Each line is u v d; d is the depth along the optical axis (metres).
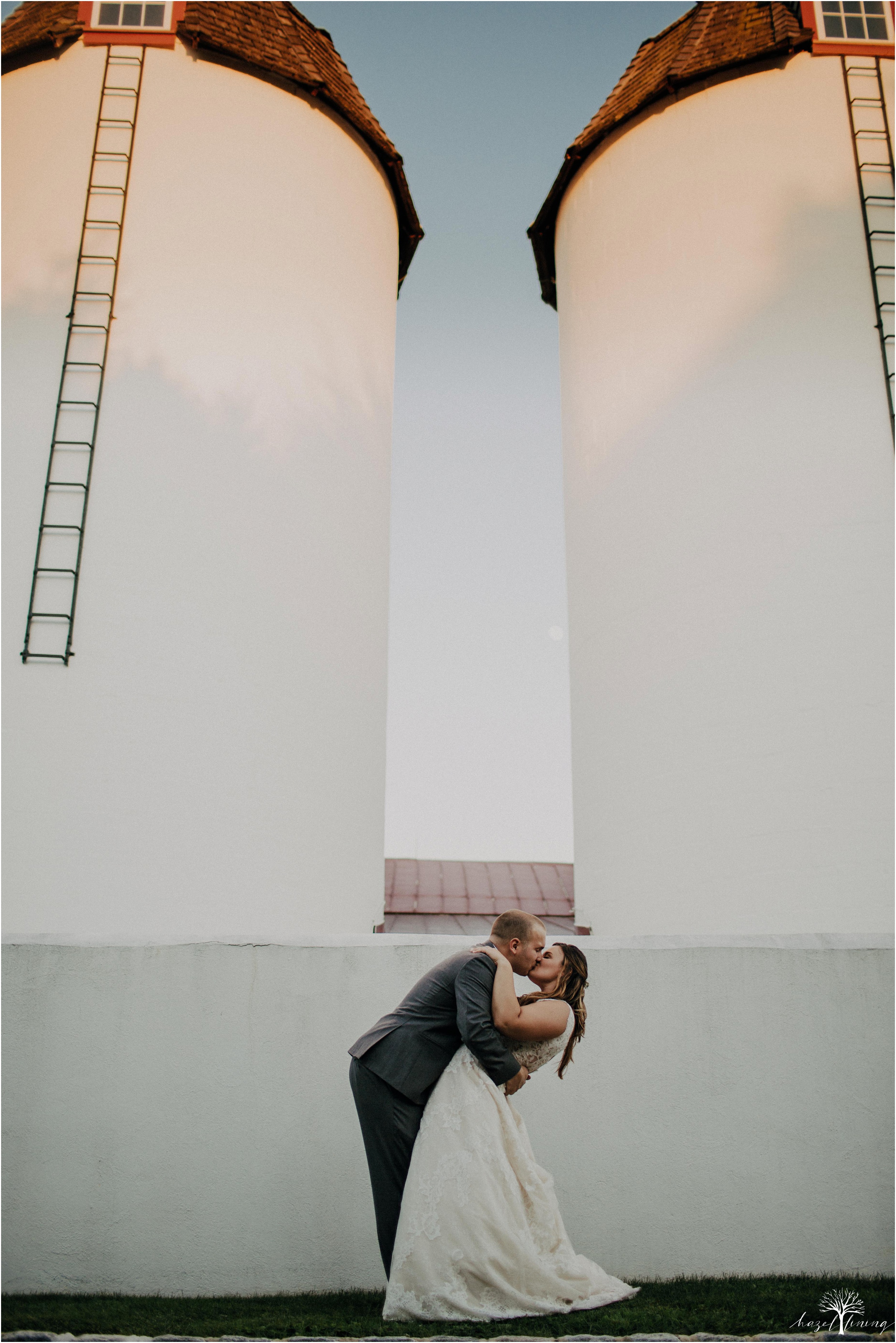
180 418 10.54
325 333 11.88
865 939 5.65
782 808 9.77
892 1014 5.52
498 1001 4.40
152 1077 5.24
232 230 11.38
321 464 11.48
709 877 10.04
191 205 11.25
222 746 9.89
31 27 11.95
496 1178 4.22
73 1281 4.98
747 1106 5.35
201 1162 5.15
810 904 9.45
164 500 10.26
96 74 11.52
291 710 10.48
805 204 11.40
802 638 10.10
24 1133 5.13
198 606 10.11
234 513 10.55
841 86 11.74
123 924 9.09
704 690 10.52
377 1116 4.39
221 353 10.94
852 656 9.91
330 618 11.19
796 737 9.88
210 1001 5.35
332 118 12.78
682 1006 5.46
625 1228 5.14
